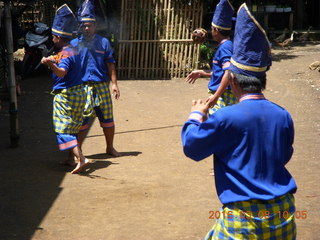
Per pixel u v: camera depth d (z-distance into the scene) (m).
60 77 5.63
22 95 10.54
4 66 10.05
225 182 2.79
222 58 5.39
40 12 14.78
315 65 12.65
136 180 5.69
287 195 2.80
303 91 10.54
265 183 2.73
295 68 13.01
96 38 6.32
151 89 11.12
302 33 17.80
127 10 12.11
